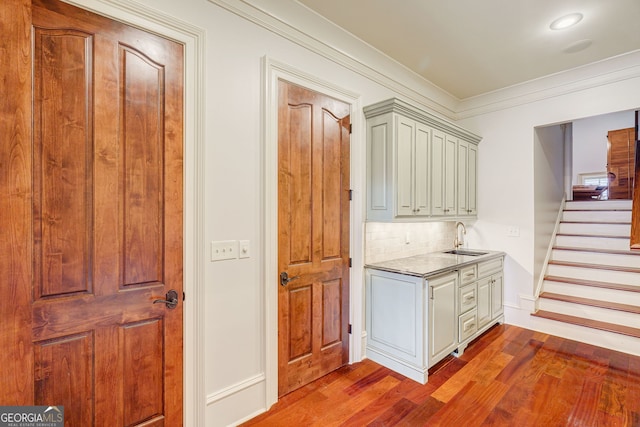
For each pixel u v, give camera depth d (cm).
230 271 186
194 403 173
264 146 199
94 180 142
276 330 208
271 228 204
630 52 274
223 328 184
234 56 188
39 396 130
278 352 211
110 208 147
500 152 369
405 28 239
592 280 358
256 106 198
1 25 108
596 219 449
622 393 217
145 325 158
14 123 111
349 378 240
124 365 151
